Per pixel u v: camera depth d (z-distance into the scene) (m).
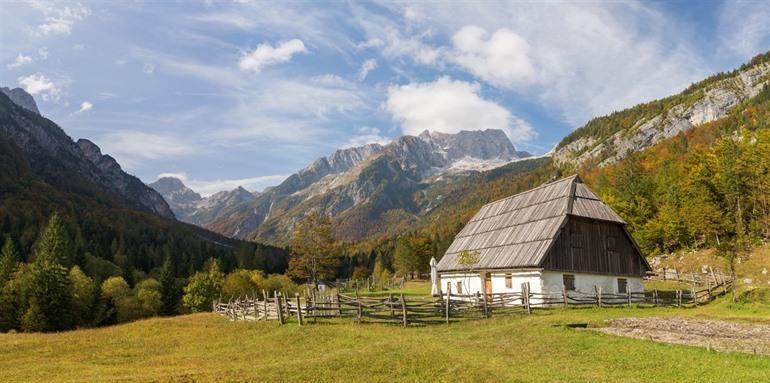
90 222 163.75
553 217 41.72
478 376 17.17
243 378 17.64
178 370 19.88
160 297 85.06
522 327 26.73
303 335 26.89
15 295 66.81
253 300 38.25
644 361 18.50
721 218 72.81
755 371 16.39
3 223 128.75
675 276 62.81
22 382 18.30
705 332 24.72
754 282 51.59
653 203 95.06
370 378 17.50
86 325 72.25
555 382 15.95
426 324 30.81
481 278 45.38
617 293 42.41
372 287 86.56
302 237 99.62
